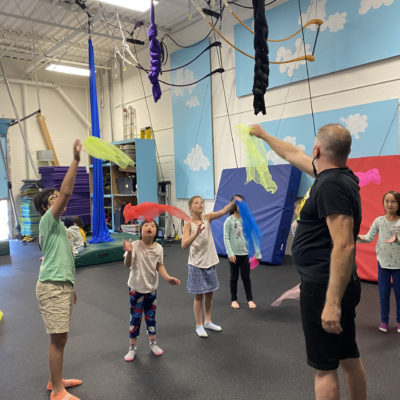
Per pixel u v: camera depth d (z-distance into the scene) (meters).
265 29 3.21
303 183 5.68
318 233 1.46
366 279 4.18
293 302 3.64
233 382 2.17
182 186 7.91
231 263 3.53
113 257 6.03
